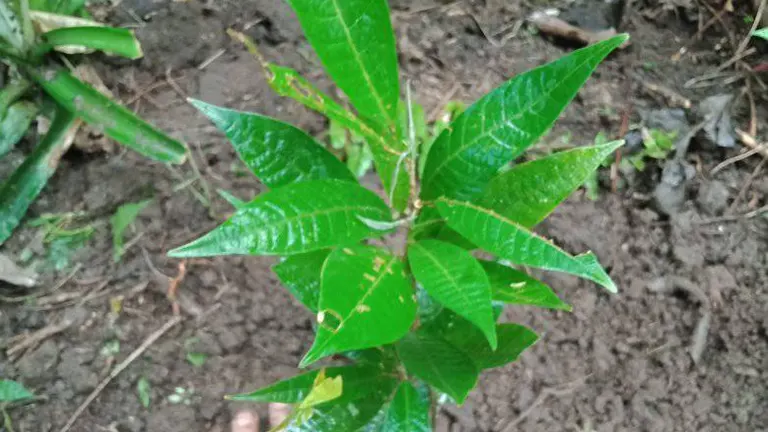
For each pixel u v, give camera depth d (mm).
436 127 868
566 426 798
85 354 777
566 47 989
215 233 416
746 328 840
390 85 464
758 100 963
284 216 434
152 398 773
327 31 441
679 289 850
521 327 583
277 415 760
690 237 871
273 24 940
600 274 420
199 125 878
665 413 810
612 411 805
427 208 505
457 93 929
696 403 813
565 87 448
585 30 979
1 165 834
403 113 832
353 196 467
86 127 838
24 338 779
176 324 798
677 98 948
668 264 860
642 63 976
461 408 789
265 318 807
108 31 799
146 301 803
